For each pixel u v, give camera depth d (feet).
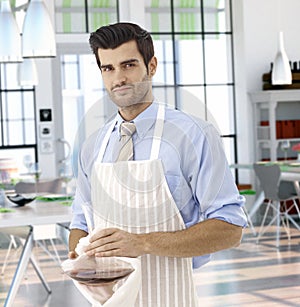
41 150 35.63
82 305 20.94
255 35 38.32
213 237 7.12
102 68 7.18
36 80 31.12
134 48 7.04
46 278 24.48
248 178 38.65
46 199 20.76
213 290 22.15
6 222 16.93
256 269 24.93
